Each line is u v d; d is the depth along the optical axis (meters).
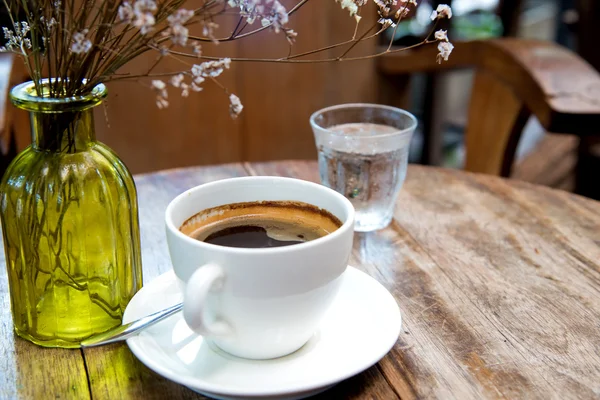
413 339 0.51
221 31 1.24
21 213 0.48
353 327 0.50
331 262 0.45
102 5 0.44
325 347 0.48
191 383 0.43
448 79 1.76
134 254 0.52
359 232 0.65
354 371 0.44
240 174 0.77
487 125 1.15
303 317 0.46
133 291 0.53
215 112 1.32
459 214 0.69
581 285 0.57
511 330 0.52
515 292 0.56
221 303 0.45
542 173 1.75
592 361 0.49
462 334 0.51
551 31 2.47
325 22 1.33
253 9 0.44
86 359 0.49
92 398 0.45
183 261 0.45
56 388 0.46
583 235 0.65
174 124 1.29
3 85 0.86
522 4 1.62
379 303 0.51
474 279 0.58
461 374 0.47
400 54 1.39
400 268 0.59
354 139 0.64
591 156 1.59
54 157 0.48
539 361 0.49
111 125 1.25
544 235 0.65
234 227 0.50
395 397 0.46
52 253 0.49
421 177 0.77
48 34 0.45
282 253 0.43
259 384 0.45
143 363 0.46
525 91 1.02
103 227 0.50
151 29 0.41
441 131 1.72
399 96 1.50
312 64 1.35
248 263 0.43
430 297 0.55
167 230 0.46
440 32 0.50
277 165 0.79
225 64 0.45
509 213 0.69
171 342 0.48
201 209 0.51
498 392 0.46
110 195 0.50
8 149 0.88
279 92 1.35
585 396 0.46
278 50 1.31
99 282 0.50
